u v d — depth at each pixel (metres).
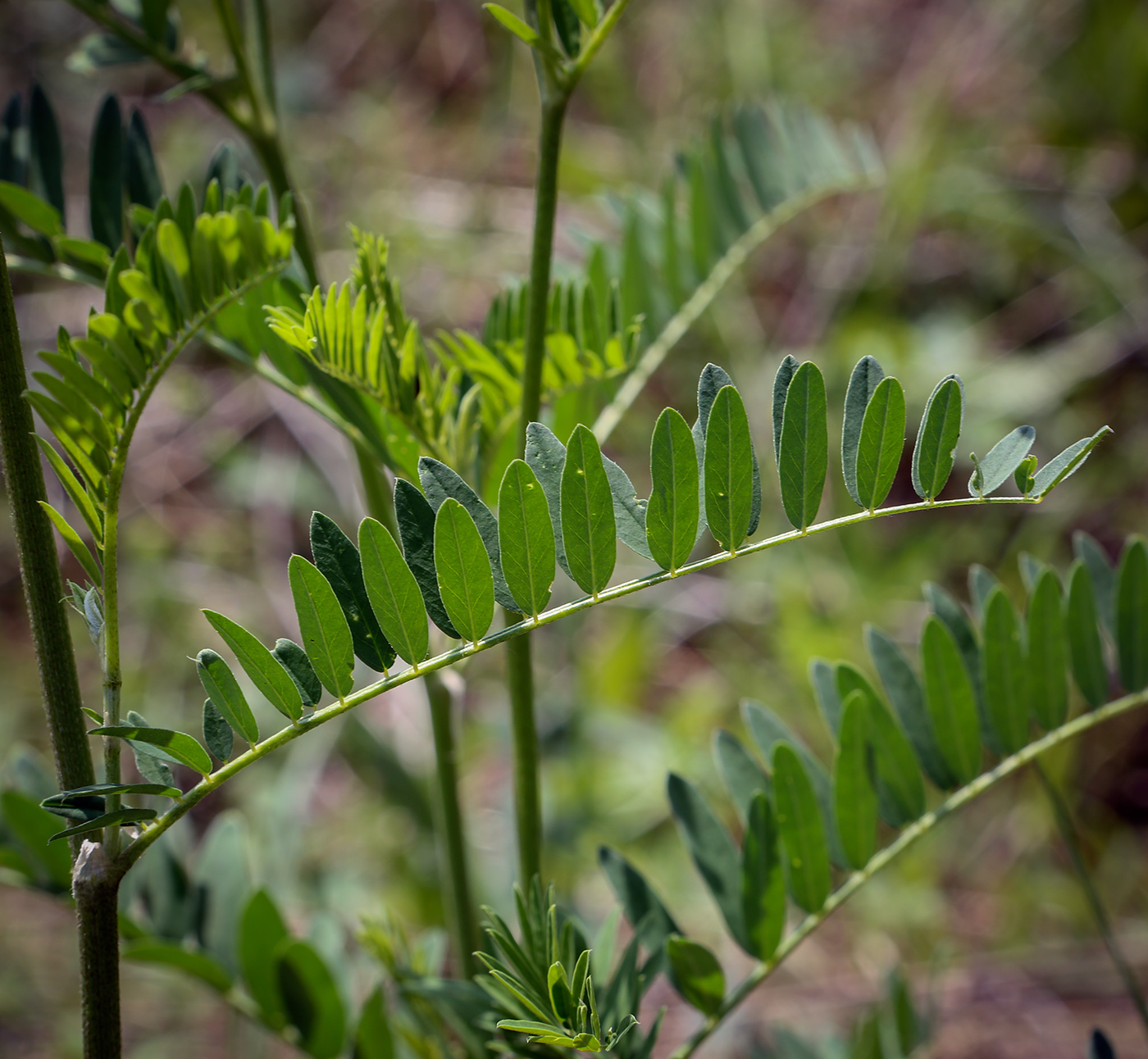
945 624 0.46
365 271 0.41
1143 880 1.05
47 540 0.34
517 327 0.47
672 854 1.02
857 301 1.38
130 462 1.36
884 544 1.22
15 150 0.48
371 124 1.57
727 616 1.20
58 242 0.44
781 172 0.61
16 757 0.49
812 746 1.10
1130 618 0.46
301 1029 0.47
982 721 0.46
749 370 1.27
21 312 1.40
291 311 0.40
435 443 0.43
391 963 0.45
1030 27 1.56
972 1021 0.98
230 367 1.44
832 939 1.02
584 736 1.04
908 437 1.28
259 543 1.31
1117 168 1.50
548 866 0.96
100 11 0.47
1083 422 1.30
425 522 0.35
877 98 1.64
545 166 0.40
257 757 0.34
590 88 1.52
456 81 1.61
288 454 1.37
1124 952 1.01
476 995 0.43
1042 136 1.55
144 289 0.38
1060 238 1.44
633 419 1.27
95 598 0.35
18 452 0.34
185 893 0.49
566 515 0.34
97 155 0.48
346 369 0.40
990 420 1.30
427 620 0.35
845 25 1.70
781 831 0.42
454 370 0.44
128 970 0.98
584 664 1.13
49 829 0.46
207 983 0.47
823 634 1.10
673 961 0.41
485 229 1.42
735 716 1.13
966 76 1.59
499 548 0.35
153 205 0.48
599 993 0.41
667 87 1.53
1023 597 1.17
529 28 0.38
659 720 1.16
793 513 0.35
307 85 1.61
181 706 1.16
